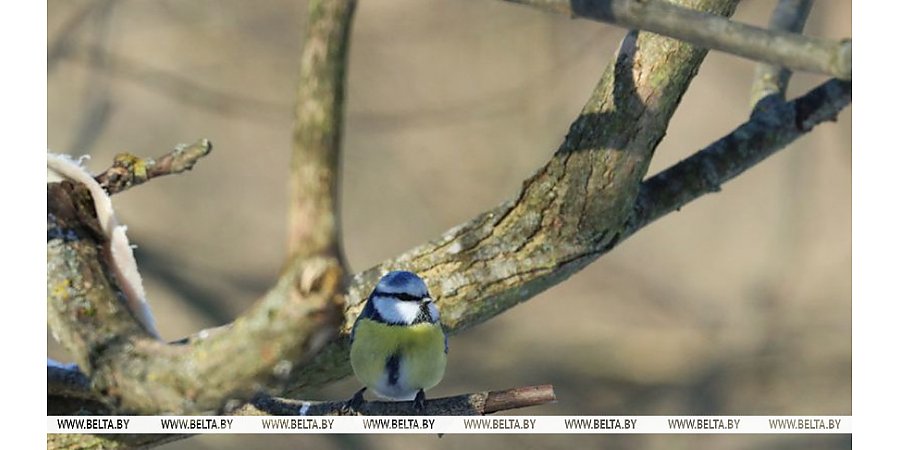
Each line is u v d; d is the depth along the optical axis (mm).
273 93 14211
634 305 13930
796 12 5102
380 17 14703
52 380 4426
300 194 2432
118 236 3980
